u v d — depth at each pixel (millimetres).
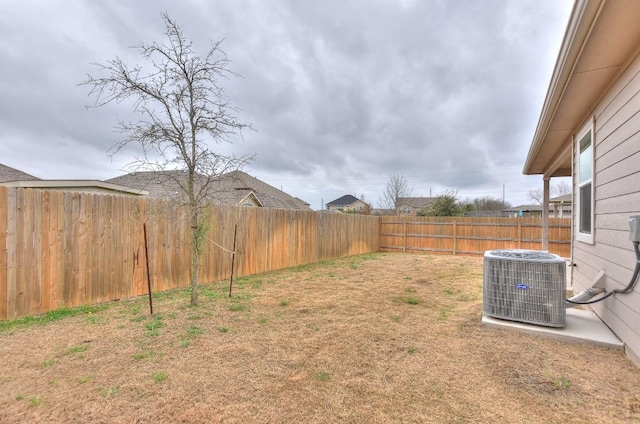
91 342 3348
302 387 2508
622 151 3133
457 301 5195
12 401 2287
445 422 2066
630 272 3002
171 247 5930
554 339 3408
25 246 4164
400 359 3004
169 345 3291
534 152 6496
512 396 2355
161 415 2141
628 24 2383
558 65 3131
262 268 7973
